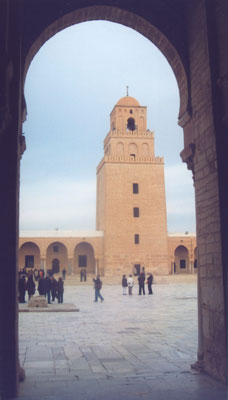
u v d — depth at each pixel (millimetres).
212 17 7590
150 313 17469
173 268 57625
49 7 7840
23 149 7785
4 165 6672
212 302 7246
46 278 21281
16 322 6551
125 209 54406
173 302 22859
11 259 6508
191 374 7391
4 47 6227
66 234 54406
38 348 9906
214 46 7477
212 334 7234
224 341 6734
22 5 7633
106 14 8422
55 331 12555
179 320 15102
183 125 8836
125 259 53344
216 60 7438
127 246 53656
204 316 7613
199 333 7801
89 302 23109
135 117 58094
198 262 7973
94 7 8078
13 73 6828
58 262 57969
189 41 8445
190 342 10578
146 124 58281
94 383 6902
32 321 14953
